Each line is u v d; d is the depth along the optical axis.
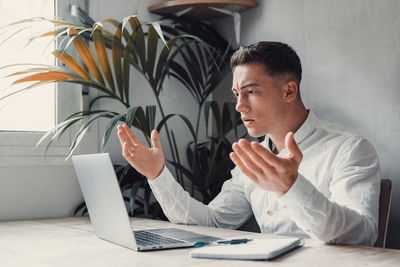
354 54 2.01
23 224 1.78
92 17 2.28
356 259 0.95
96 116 1.91
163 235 1.28
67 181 2.16
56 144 2.14
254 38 2.44
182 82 2.35
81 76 2.02
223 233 1.36
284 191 1.03
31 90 2.13
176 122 2.54
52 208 2.12
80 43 1.98
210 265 0.90
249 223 2.34
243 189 1.85
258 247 1.01
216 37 2.51
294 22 2.25
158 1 2.53
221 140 2.30
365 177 1.36
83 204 2.14
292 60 1.55
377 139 1.92
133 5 2.41
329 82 2.10
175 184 1.59
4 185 1.99
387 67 1.89
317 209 1.06
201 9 2.44
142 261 0.95
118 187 1.05
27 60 2.14
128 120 1.85
